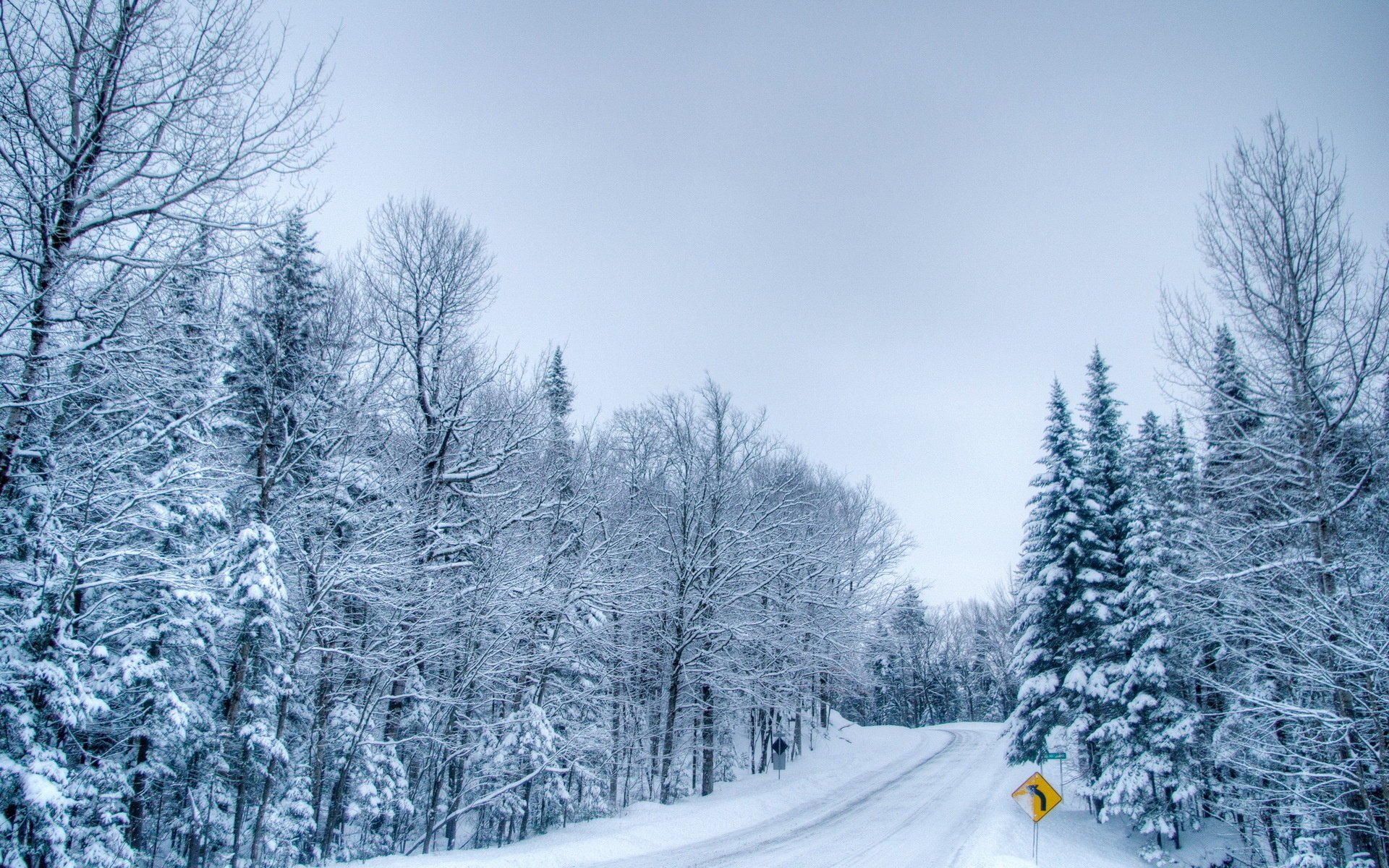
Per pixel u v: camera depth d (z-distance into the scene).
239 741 12.05
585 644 20.03
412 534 15.99
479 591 16.95
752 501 26.62
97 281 7.88
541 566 18.42
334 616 14.99
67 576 8.55
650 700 26.05
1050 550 24.02
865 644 30.00
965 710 79.69
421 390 18.00
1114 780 20.19
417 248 18.47
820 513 32.47
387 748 15.51
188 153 7.93
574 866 14.80
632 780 26.94
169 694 10.81
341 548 14.69
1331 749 11.77
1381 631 10.59
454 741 16.78
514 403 19.66
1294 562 11.52
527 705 17.50
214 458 11.91
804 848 17.12
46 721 9.04
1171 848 20.20
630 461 26.31
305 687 14.55
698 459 26.08
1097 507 23.25
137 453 9.30
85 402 8.60
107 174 7.86
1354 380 11.21
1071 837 20.12
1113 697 21.08
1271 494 12.55
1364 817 11.19
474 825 20.09
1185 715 19.31
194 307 9.54
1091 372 25.14
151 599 11.17
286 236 14.79
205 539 12.38
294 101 8.37
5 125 7.07
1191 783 18.67
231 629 12.69
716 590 24.59
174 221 7.98
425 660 16.20
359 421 15.47
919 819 21.23
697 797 24.02
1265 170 12.20
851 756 35.94
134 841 13.06
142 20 7.76
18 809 8.63
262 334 13.88
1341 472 11.71
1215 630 13.53
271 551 11.86
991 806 23.47
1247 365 12.17
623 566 21.75
